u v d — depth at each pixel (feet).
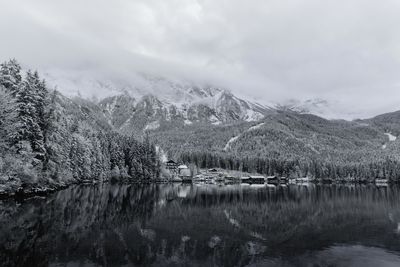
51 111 238.89
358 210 202.18
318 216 175.11
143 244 104.17
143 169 542.16
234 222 150.92
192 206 210.18
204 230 130.11
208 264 87.35
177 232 124.67
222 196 303.07
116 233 117.39
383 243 111.86
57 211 153.28
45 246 95.25
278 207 215.10
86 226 126.21
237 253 97.81
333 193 372.17
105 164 448.24
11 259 82.69
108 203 202.59
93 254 91.04
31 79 214.28
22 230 111.45
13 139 186.70
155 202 225.56
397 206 226.58
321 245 108.68
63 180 281.13
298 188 505.66
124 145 526.57
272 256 95.45
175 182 640.99
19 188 185.78
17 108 186.91
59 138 264.31
